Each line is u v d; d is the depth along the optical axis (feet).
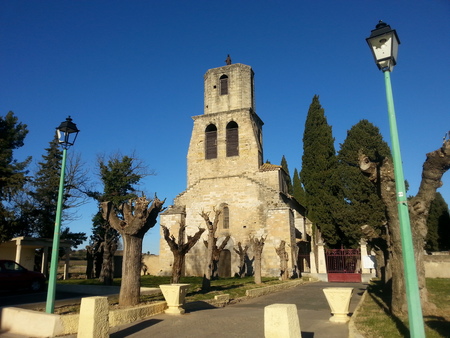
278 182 121.08
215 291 63.00
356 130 141.79
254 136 126.41
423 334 22.66
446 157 39.19
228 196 121.19
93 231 130.41
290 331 23.12
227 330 33.09
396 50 26.91
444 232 142.41
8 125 109.60
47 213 124.47
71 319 31.42
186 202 125.59
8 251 109.19
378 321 33.55
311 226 147.33
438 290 54.13
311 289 81.46
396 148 25.44
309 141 143.95
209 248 65.82
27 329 31.60
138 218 45.21
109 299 52.44
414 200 40.78
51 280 36.73
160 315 40.22
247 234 115.34
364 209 123.85
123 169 115.85
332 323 36.19
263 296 67.51
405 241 24.13
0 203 96.43
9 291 64.39
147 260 132.05
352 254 113.09
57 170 129.49
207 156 130.62
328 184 134.41
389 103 26.14
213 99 133.18
